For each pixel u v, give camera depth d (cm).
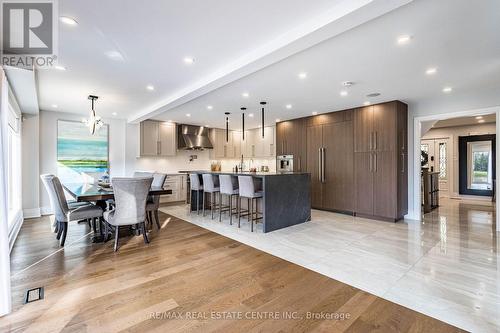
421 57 290
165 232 410
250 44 263
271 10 204
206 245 344
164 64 311
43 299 205
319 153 610
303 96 452
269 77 354
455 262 283
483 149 779
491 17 211
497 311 190
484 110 423
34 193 519
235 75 316
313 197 624
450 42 255
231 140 872
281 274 254
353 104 512
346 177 557
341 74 343
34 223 463
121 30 234
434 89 416
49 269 263
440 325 174
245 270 263
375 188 507
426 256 302
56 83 379
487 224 466
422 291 220
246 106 530
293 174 462
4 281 184
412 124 512
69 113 584
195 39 252
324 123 602
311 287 228
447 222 484
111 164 643
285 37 241
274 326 174
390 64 310
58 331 166
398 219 491
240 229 430
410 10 201
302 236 387
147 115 557
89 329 169
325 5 199
